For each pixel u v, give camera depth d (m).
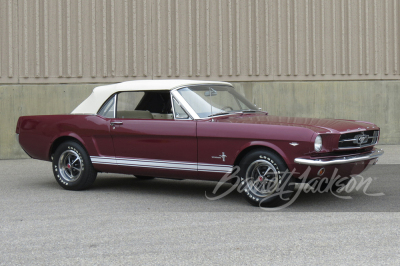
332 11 13.32
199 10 12.58
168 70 12.48
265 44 12.91
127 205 6.41
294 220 5.48
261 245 4.54
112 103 7.26
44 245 4.65
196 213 5.90
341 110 13.38
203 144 6.42
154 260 4.17
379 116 13.59
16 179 8.68
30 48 11.78
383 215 5.64
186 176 6.63
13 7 11.65
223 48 12.75
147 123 6.82
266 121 6.30
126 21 12.22
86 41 12.05
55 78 11.91
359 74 13.59
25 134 7.93
